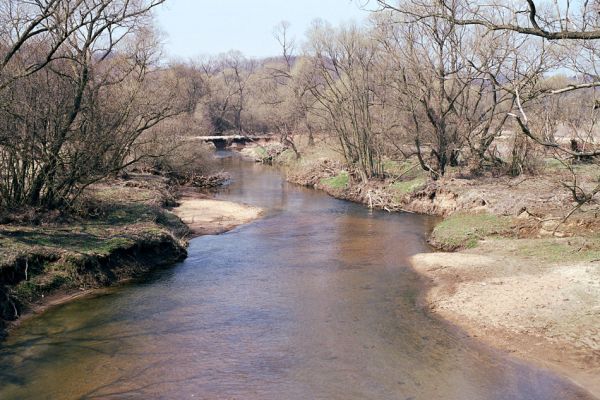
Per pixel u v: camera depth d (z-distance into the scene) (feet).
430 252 72.18
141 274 61.46
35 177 69.41
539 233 71.05
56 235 61.77
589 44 38.83
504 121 107.34
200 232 84.89
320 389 36.06
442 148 110.63
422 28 101.14
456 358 40.60
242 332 45.37
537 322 45.37
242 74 369.91
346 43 121.90
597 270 54.44
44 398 34.32
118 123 72.02
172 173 133.39
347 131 134.31
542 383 36.76
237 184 145.59
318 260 68.59
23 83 63.62
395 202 107.34
